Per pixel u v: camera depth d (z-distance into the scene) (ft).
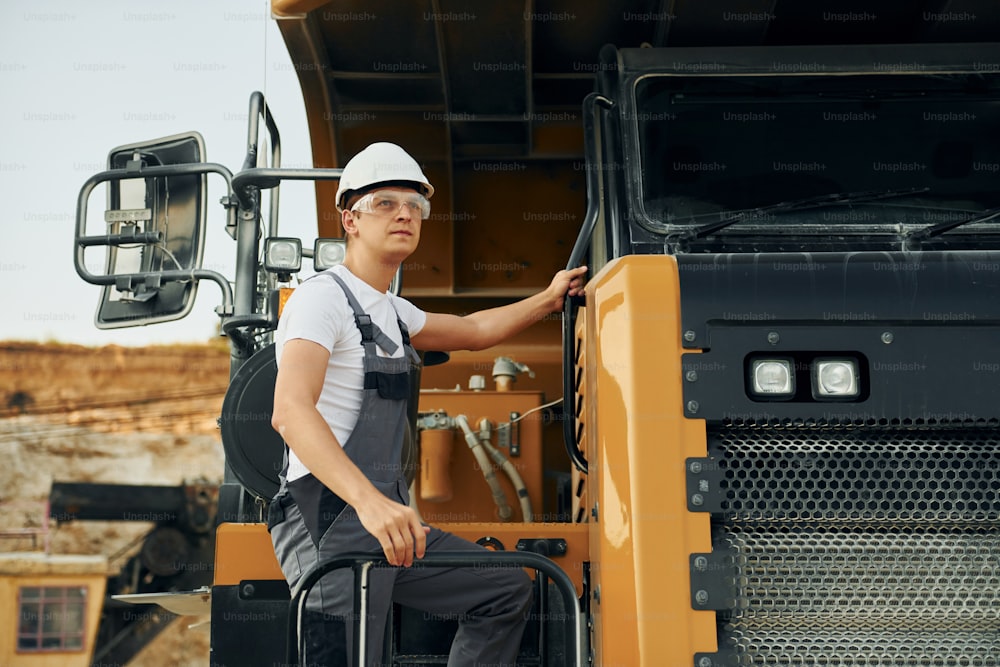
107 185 14.48
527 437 12.61
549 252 14.62
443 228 14.49
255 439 9.16
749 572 7.45
